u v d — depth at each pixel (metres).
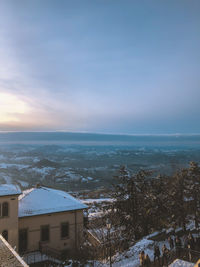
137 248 26.45
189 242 21.62
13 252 13.07
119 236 30.19
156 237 30.11
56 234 29.69
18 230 27.81
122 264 22.98
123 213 33.75
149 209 33.09
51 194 33.25
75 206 31.42
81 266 24.11
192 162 34.38
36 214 28.69
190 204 33.06
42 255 27.42
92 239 30.98
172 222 33.12
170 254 22.11
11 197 26.48
